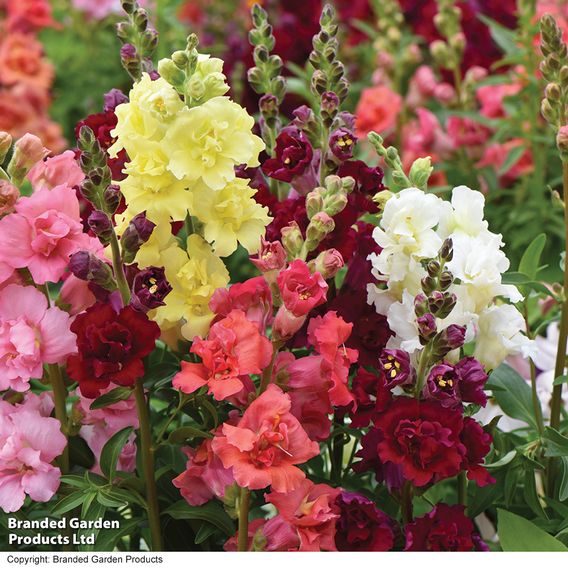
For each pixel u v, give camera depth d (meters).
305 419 0.93
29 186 1.34
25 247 0.92
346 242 0.95
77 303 0.96
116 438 0.94
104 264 0.91
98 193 0.91
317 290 0.89
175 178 0.91
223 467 0.92
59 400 0.96
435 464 0.89
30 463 0.93
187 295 0.93
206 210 0.92
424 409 0.90
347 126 0.98
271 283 0.90
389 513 0.98
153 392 0.98
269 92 1.02
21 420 0.93
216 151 0.91
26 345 0.92
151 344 0.91
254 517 1.00
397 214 0.91
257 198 0.98
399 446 0.90
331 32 0.98
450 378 0.89
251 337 0.89
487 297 0.93
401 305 0.92
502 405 1.01
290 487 0.87
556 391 1.00
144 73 0.94
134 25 0.99
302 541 0.89
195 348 0.90
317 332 0.90
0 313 0.93
